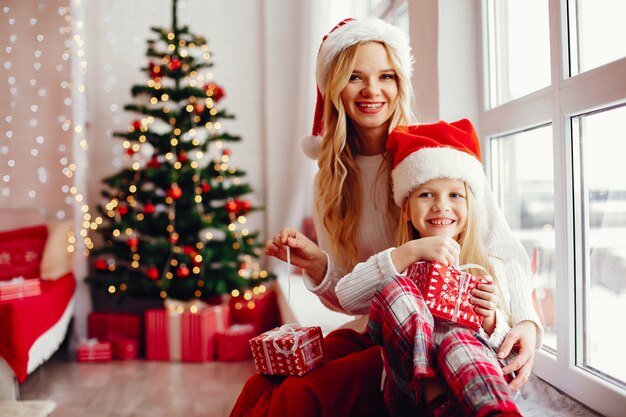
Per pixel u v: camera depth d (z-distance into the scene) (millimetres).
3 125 4734
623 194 1316
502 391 917
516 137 1941
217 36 5020
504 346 1205
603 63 1375
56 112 4754
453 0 1994
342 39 1593
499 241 1458
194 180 4039
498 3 1988
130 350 3859
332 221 1703
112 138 4852
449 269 1213
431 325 1114
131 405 2902
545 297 1772
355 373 1342
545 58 1688
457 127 1467
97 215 4789
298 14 4961
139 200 4152
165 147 4113
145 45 4895
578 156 1497
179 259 3938
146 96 4852
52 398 3037
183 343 3803
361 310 1377
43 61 4738
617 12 1306
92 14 4801
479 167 1390
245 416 1360
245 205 4164
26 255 4105
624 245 1319
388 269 1290
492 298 1202
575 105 1427
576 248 1502
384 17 3463
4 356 2867
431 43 2068
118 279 4016
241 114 5035
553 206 1692
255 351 1375
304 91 4234
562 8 1500
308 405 1274
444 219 1351
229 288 4117
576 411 1367
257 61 5055
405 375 1090
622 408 1254
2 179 4723
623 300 1326
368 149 1708
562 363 1523
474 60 1999
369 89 1587
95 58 4848
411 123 1717
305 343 1340
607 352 1402
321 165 1735
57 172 4746
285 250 1661
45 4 4734
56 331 3578
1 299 3141
